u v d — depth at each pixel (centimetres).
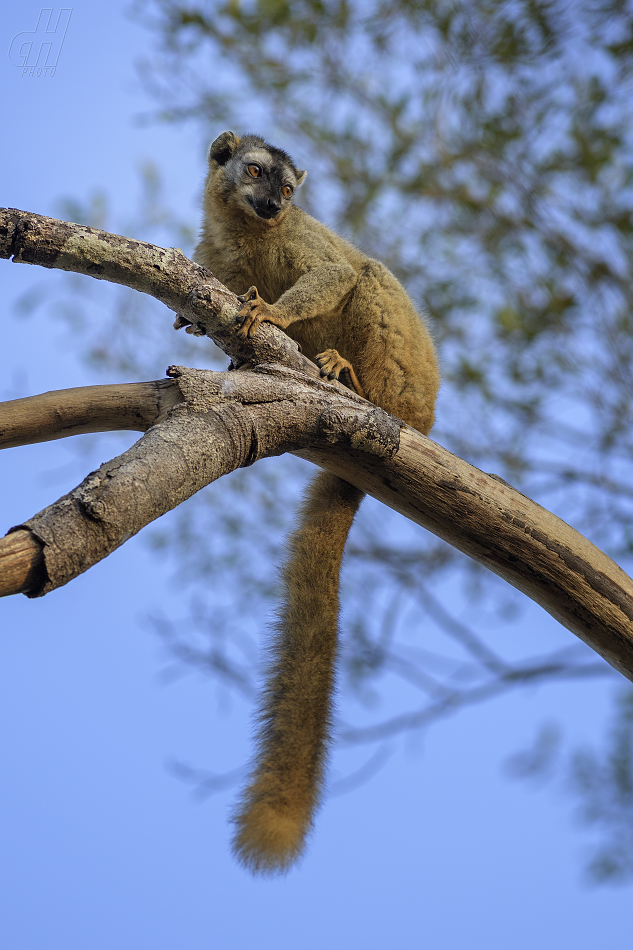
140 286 475
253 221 699
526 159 1036
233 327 491
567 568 490
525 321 1020
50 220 446
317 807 469
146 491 371
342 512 585
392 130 1048
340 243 726
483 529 493
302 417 459
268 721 512
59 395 455
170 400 457
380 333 669
